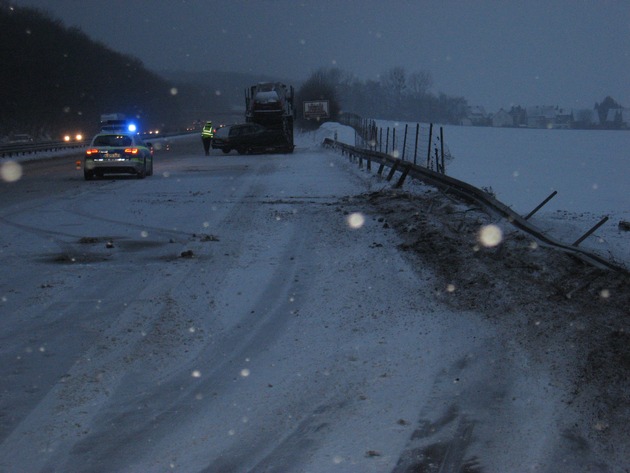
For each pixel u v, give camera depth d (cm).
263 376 664
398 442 509
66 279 1043
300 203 1941
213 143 5138
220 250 1266
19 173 3241
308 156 4694
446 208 1594
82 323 829
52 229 1498
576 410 551
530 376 625
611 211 1888
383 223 1523
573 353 661
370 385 630
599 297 820
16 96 9712
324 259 1186
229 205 1895
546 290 873
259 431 540
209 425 554
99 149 2692
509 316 796
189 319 851
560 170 3547
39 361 703
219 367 691
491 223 1362
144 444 520
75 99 11356
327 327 815
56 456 502
